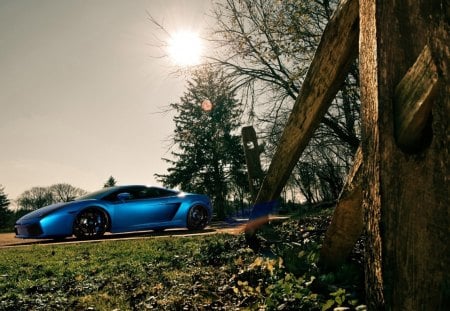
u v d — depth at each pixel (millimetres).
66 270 4961
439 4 1266
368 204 1549
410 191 1336
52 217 8547
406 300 1312
